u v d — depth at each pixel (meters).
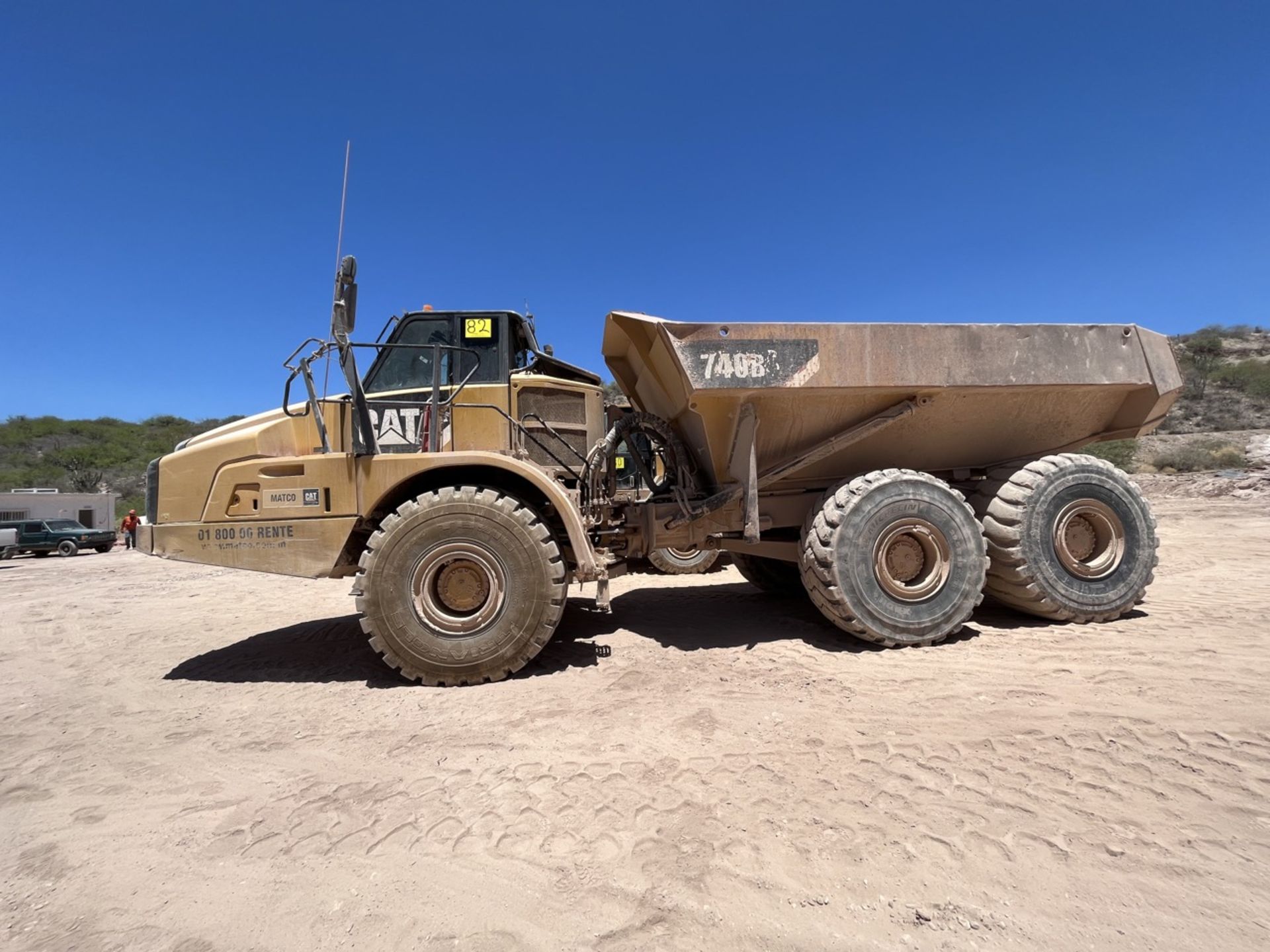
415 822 2.34
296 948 1.74
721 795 2.41
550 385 5.14
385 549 3.94
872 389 4.49
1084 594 4.70
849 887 1.86
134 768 2.94
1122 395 5.05
